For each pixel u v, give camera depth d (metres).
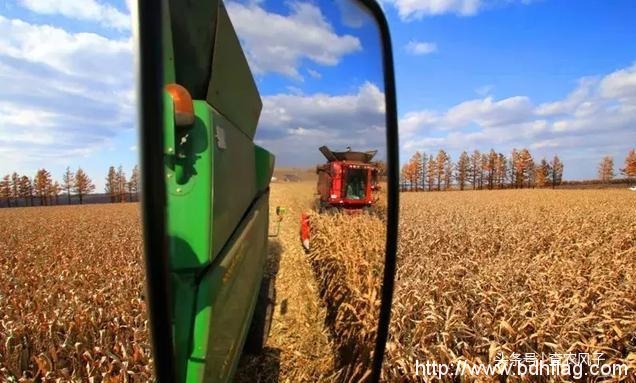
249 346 4.26
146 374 3.43
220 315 1.74
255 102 3.02
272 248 9.53
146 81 0.78
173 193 1.39
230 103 2.25
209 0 1.77
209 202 1.44
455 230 10.42
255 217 3.48
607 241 9.63
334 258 6.06
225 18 1.99
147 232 0.82
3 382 3.52
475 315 4.14
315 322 5.36
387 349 3.51
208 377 1.50
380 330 2.22
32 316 4.78
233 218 2.13
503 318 3.93
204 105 1.54
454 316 4.05
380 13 2.11
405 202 27.95
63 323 4.55
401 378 3.40
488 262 6.64
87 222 20.03
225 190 1.85
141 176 0.80
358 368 3.62
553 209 19.03
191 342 1.45
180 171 1.41
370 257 4.18
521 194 44.34
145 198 0.81
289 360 4.30
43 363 3.55
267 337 4.46
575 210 17.83
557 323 4.05
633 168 87.50
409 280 5.05
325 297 6.07
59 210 36.75
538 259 6.65
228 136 2.03
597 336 3.71
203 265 1.41
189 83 1.71
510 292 4.97
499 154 98.50
